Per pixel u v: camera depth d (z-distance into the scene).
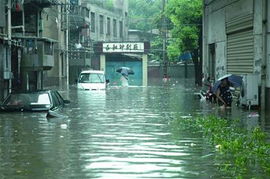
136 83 58.69
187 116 19.61
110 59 68.00
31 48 31.27
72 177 9.09
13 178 9.04
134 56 67.75
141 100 29.06
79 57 56.88
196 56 49.00
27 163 10.30
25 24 35.62
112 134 14.45
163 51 72.19
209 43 35.56
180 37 48.38
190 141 13.12
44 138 13.68
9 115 19.39
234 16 27.77
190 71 73.56
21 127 16.02
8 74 26.33
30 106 20.47
